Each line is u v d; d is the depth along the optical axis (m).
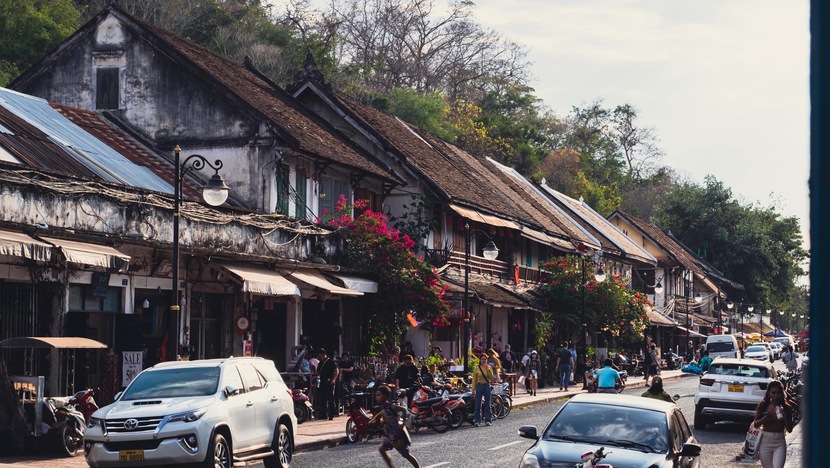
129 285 22.36
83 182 20.72
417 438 22.94
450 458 18.50
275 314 29.66
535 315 46.59
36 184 19.22
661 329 73.81
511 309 46.62
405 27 75.06
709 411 25.61
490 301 38.38
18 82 31.52
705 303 85.81
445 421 24.56
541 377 44.72
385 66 74.50
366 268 31.56
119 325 22.16
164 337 24.16
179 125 30.23
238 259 25.41
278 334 29.72
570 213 64.62
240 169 29.70
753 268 95.38
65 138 26.14
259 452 16.14
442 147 51.22
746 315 97.50
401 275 31.75
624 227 79.25
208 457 14.53
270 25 66.31
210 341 26.20
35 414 17.28
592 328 49.38
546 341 46.25
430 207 39.47
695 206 97.00
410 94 71.31
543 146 101.12
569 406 12.30
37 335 19.69
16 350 19.16
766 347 77.62
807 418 2.02
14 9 50.09
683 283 83.94
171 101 30.33
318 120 37.84
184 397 15.20
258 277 24.86
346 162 33.00
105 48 30.95
